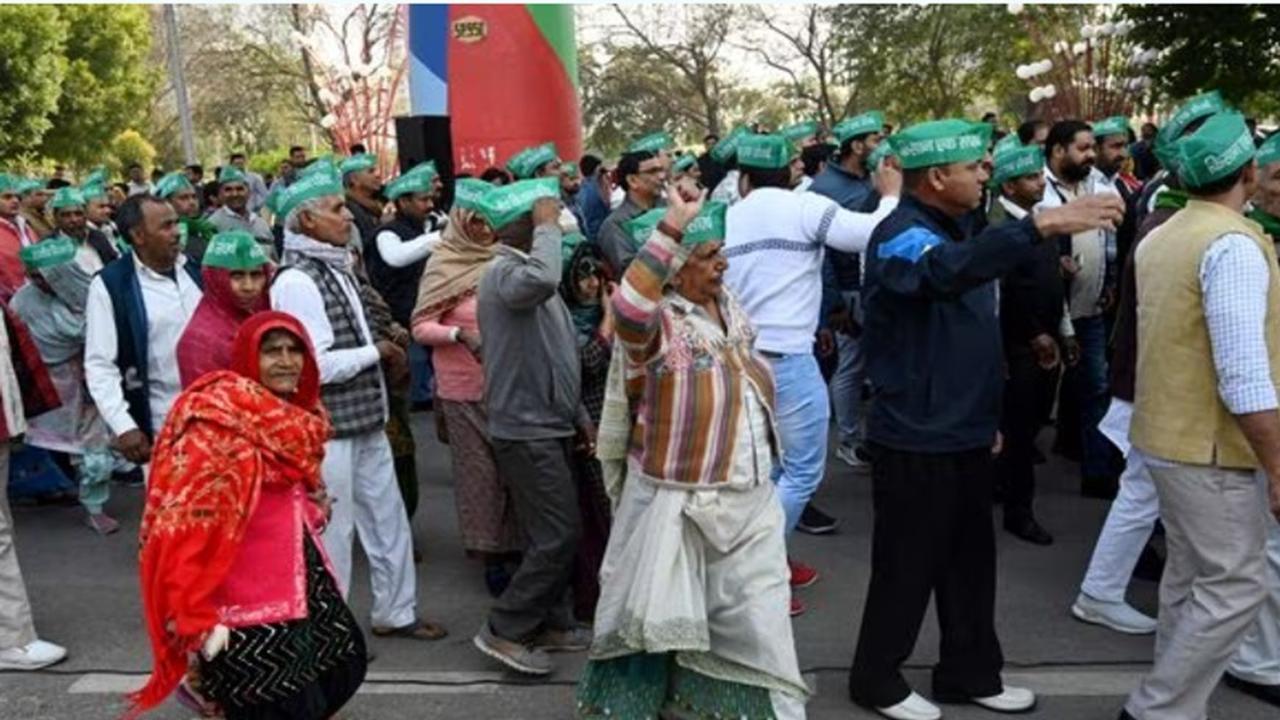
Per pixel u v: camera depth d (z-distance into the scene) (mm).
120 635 4949
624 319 3332
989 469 3836
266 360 3285
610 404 3631
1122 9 14180
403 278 7871
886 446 3775
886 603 3877
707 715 3562
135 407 4961
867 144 6477
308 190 4398
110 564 5934
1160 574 5293
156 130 44906
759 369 3562
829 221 4641
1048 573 5324
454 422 4961
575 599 4738
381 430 4617
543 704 4191
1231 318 3305
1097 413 6320
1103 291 6207
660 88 46406
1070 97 14375
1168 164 3795
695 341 3445
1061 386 7051
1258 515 3484
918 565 3824
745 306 4734
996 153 5809
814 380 4797
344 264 4520
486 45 11562
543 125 11789
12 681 4492
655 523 3430
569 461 4277
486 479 4953
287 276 4281
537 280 3926
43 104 26703
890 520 3820
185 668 3174
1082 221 3170
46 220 9273
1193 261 3418
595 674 3666
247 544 3203
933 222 3691
